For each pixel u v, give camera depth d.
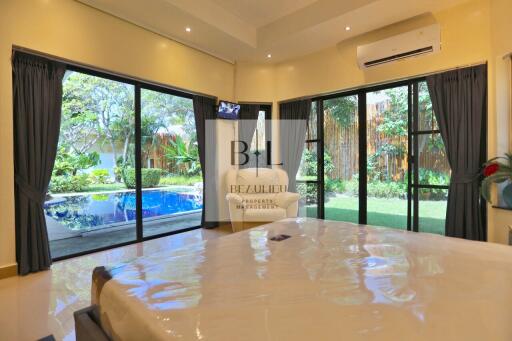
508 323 0.77
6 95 2.47
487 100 2.92
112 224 3.80
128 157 3.66
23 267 2.53
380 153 3.88
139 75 3.45
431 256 1.32
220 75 4.49
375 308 0.86
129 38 3.34
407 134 3.62
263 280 1.09
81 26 2.93
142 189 3.86
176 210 4.59
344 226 2.02
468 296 0.92
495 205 2.86
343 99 4.24
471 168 3.00
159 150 4.08
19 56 2.57
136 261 1.36
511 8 2.65
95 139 3.51
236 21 3.86
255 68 4.72
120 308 0.96
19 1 2.54
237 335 0.75
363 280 1.07
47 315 1.87
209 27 3.55
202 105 4.33
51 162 2.76
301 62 4.47
